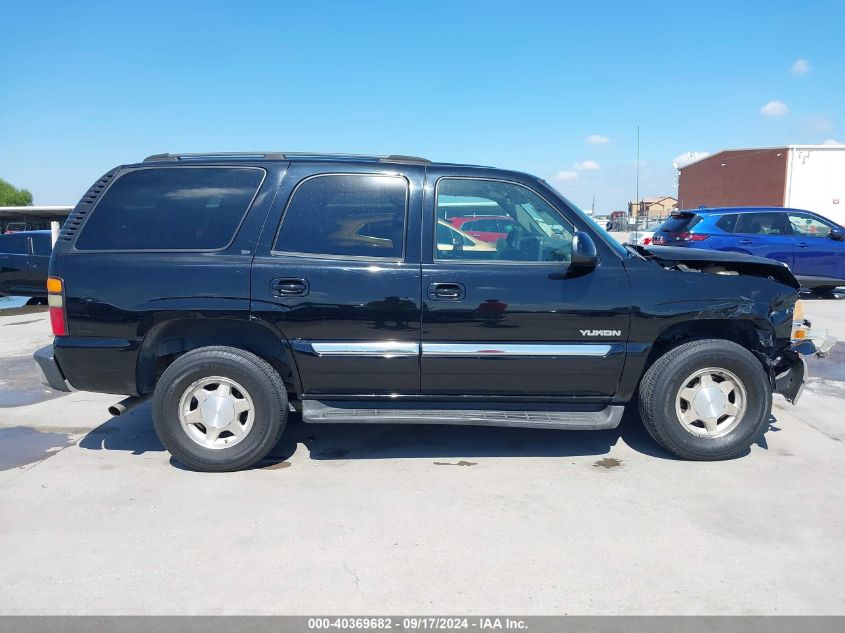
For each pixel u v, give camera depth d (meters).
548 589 2.85
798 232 12.29
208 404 4.11
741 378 4.18
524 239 4.15
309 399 4.21
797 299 4.25
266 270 4.00
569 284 4.02
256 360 4.09
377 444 4.70
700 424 4.30
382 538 3.30
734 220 12.34
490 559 3.10
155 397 4.08
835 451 4.47
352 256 4.07
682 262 4.18
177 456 4.14
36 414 5.48
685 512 3.57
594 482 3.98
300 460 4.39
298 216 4.11
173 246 4.09
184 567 3.05
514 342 4.04
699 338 4.35
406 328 4.02
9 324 10.89
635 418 5.24
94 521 3.51
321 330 4.03
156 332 4.09
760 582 2.90
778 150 32.12
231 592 2.85
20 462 4.39
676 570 2.99
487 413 4.15
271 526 3.44
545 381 4.12
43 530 3.41
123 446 4.70
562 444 4.65
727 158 38.44
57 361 4.14
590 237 3.96
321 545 3.24
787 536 3.30
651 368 4.20
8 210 24.62
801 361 4.34
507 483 3.97
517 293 4.00
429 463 4.32
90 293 4.02
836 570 2.99
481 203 4.18
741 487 3.89
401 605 2.74
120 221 4.14
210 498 3.79
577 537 3.30
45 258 13.02
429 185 4.16
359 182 4.16
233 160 4.26
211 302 3.99
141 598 2.81
